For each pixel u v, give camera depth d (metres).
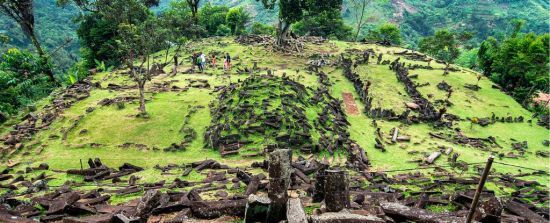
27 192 16.41
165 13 28.94
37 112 30.31
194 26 29.67
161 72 41.19
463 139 30.80
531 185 20.14
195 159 22.77
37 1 134.25
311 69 43.31
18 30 97.00
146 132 26.28
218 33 75.62
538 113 42.03
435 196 15.92
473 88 44.94
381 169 22.78
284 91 30.81
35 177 19.31
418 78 45.75
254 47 53.12
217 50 52.38
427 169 23.16
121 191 16.06
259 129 25.08
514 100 44.53
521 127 36.06
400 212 10.12
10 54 42.50
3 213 9.88
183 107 30.59
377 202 12.82
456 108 38.56
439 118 34.12
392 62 48.47
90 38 55.06
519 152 29.56
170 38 28.42
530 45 48.00
